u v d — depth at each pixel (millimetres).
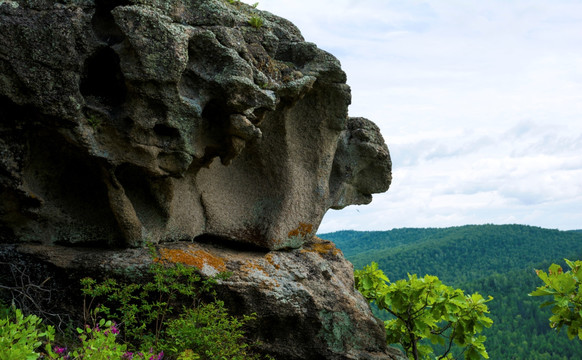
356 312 7383
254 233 7488
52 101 5238
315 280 7379
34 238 6191
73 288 6090
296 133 7676
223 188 7465
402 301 8344
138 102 5480
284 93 6883
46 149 5816
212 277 6312
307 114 7629
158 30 5332
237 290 6543
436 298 8227
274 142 7559
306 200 7789
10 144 5555
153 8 5629
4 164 5547
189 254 6578
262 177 7695
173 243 6828
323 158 7906
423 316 8477
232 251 7375
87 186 6281
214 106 5996
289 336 6957
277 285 6852
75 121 5359
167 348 5395
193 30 5707
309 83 6988
